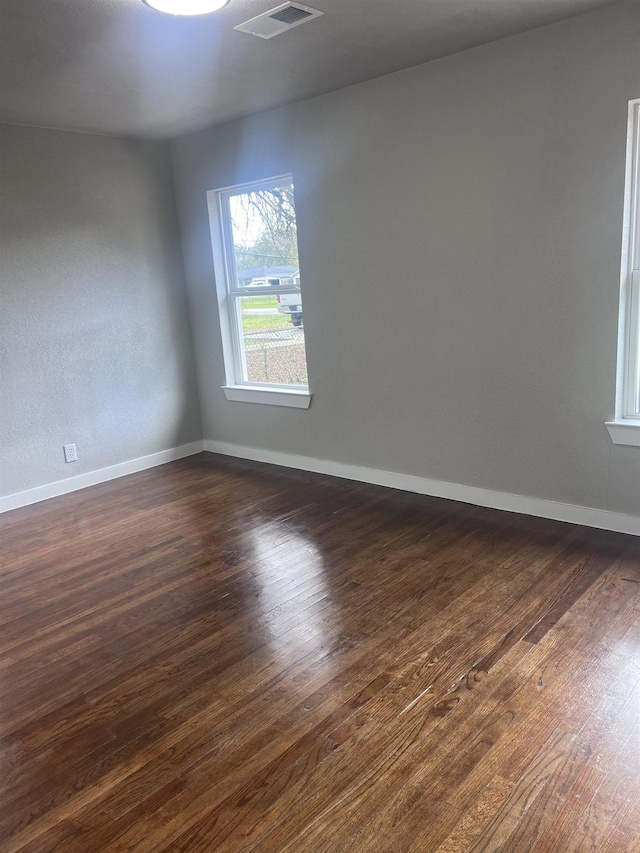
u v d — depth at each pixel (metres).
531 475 3.39
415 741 1.88
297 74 3.29
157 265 4.81
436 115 3.30
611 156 2.81
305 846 1.57
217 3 2.33
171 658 2.40
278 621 2.59
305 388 4.50
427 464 3.84
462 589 2.72
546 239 3.07
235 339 4.91
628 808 1.61
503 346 3.34
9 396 4.10
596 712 1.95
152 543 3.47
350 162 3.72
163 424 5.00
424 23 2.73
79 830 1.67
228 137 4.33
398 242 3.62
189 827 1.65
